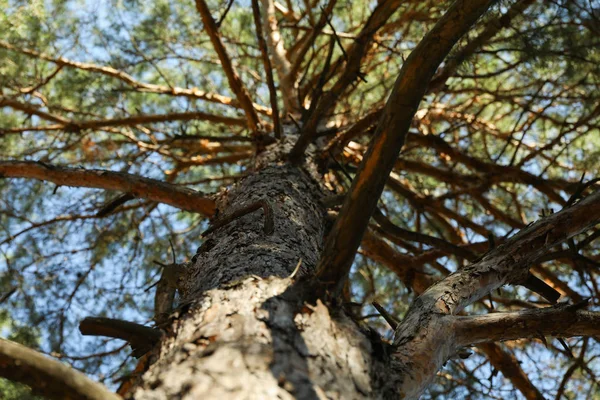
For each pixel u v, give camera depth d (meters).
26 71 5.20
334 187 4.04
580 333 1.77
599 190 2.13
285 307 1.46
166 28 5.84
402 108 1.45
